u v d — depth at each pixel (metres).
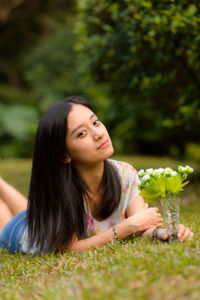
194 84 4.16
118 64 4.39
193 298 1.25
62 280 1.71
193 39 3.48
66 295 1.46
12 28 15.33
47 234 2.38
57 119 2.25
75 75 10.80
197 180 4.68
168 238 2.07
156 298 1.30
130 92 4.83
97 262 1.86
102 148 2.24
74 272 1.77
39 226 2.44
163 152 10.91
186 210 3.31
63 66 12.42
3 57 16.12
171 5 3.35
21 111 12.77
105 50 4.30
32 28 15.87
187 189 4.26
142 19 3.57
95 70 4.73
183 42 3.55
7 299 1.57
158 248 1.86
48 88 12.41
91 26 4.51
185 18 3.25
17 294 1.60
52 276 1.87
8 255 2.62
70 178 2.37
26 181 5.64
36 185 2.44
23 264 2.21
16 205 3.28
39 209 2.44
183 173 2.01
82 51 4.82
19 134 12.09
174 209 2.01
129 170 2.62
